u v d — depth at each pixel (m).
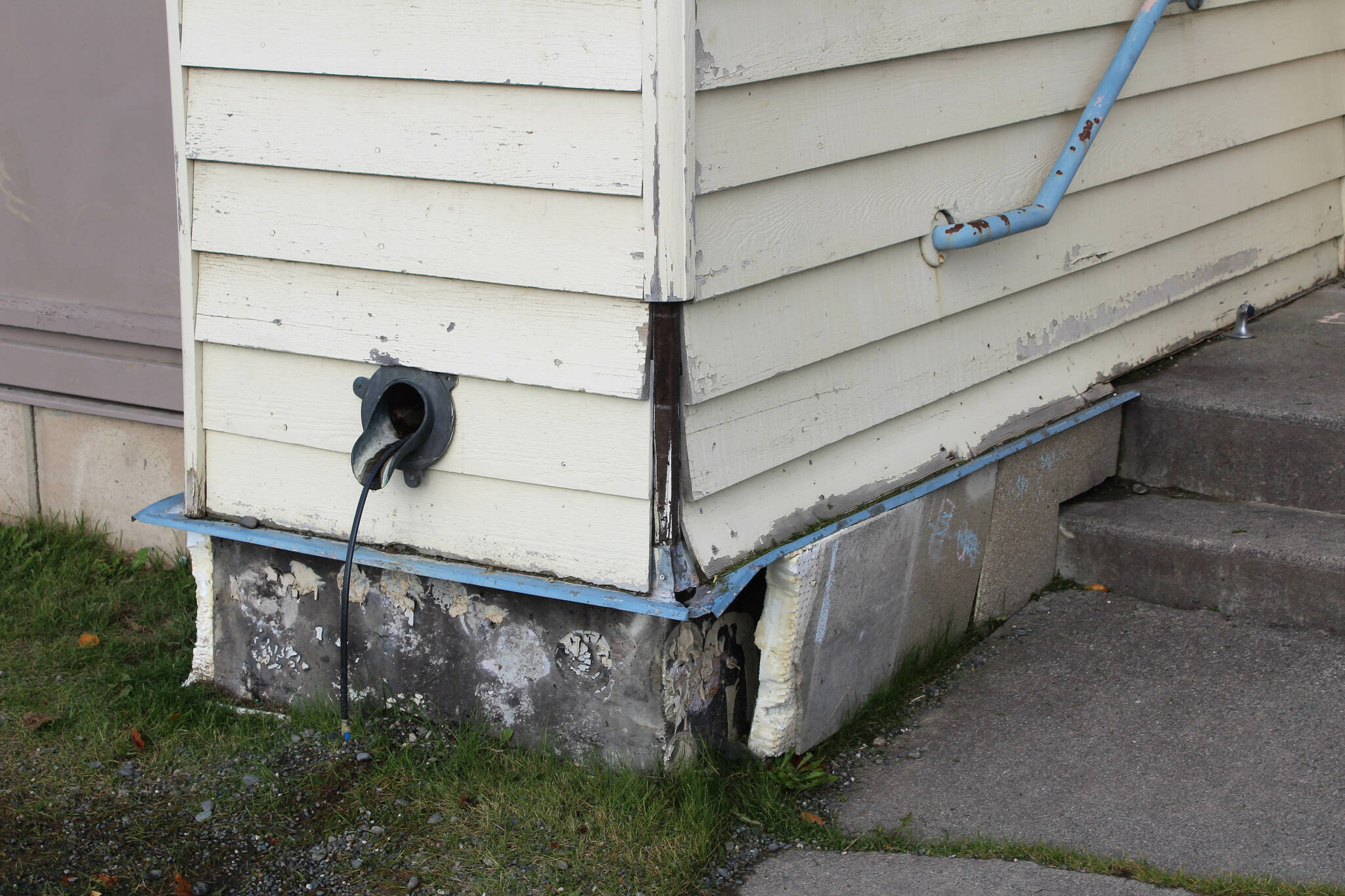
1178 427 4.12
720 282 2.67
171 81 3.06
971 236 3.21
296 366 3.13
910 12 3.04
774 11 2.67
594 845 2.79
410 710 3.29
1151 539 3.79
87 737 3.29
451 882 2.70
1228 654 3.46
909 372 3.32
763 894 2.64
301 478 3.23
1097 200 3.97
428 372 2.94
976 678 3.54
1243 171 4.75
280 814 2.96
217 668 3.55
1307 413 3.86
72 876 2.72
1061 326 3.91
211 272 3.18
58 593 4.15
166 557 4.40
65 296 4.34
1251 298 5.00
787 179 2.81
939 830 2.85
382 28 2.77
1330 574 3.47
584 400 2.77
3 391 4.54
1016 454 3.75
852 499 3.18
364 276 2.97
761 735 3.07
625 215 2.61
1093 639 3.65
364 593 3.27
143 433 4.38
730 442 2.80
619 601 2.77
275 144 2.97
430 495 3.05
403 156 2.82
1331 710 3.13
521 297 2.79
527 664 3.09
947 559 3.57
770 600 3.01
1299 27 4.88
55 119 4.17
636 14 2.48
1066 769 3.05
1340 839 2.66
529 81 2.62
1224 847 2.68
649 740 2.96
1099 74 3.82
